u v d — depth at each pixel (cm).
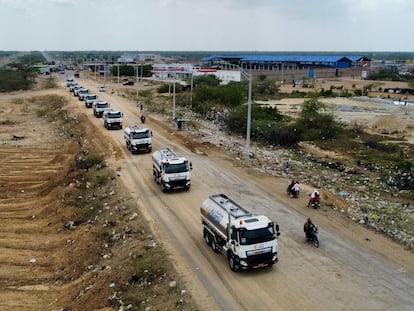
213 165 4147
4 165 4881
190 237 2573
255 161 4425
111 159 4409
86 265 2506
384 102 10194
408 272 2183
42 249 2869
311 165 4584
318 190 3422
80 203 3469
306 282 2066
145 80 16062
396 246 2483
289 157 4906
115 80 16088
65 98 9788
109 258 2480
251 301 1906
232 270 2162
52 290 2372
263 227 2075
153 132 5847
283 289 2003
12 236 3056
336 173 4353
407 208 3288
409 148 5488
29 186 4172
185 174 3312
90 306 2052
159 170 3419
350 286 2038
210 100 8206
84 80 16050
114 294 2080
